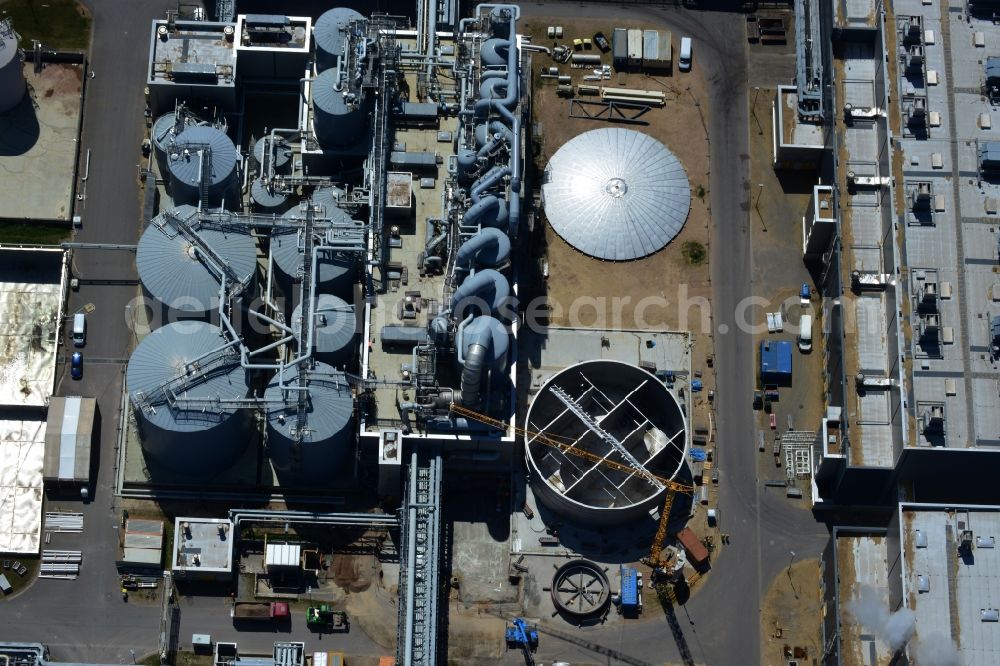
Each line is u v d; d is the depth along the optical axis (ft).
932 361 651.25
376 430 654.53
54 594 654.53
